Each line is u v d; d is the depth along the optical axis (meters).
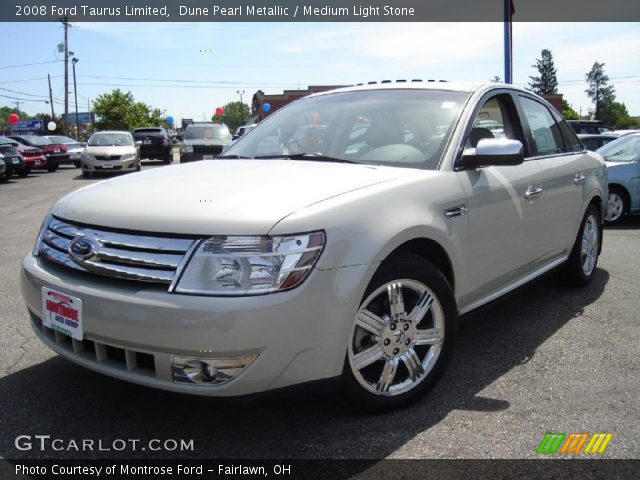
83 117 84.50
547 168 4.05
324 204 2.51
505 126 3.88
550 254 4.23
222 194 2.59
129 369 2.41
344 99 3.91
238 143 3.98
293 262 2.33
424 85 3.80
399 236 2.66
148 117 62.56
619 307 4.51
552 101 54.19
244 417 2.79
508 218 3.51
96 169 19.62
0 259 6.27
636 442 2.60
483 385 3.16
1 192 14.45
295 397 2.44
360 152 3.37
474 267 3.24
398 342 2.81
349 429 2.69
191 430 2.69
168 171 3.25
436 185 2.99
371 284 2.63
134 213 2.50
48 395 3.01
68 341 2.67
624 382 3.20
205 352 2.25
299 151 3.57
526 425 2.74
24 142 23.45
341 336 2.46
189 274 2.30
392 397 2.81
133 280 2.39
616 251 6.67
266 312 2.27
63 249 2.65
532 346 3.73
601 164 5.13
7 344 3.70
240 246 2.31
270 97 49.62
